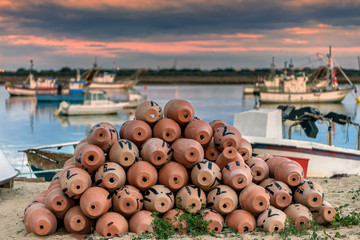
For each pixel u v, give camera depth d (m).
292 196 6.24
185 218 5.70
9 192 8.79
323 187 9.46
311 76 85.31
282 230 5.66
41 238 5.68
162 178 5.95
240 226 5.71
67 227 5.79
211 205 5.90
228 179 5.95
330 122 14.38
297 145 11.90
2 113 53.78
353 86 74.81
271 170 6.43
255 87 99.31
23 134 33.97
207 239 5.40
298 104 73.19
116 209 5.75
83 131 36.53
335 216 6.21
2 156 8.66
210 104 70.75
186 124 6.52
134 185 5.86
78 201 5.90
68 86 86.25
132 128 6.23
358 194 8.30
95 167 5.86
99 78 119.81
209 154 6.36
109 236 5.52
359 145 14.58
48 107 65.19
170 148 6.08
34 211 5.87
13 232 6.09
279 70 93.94
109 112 52.53
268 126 13.05
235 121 13.55
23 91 92.94
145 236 5.45
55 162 13.89
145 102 6.52
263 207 5.81
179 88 169.12
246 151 6.45
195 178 5.93
